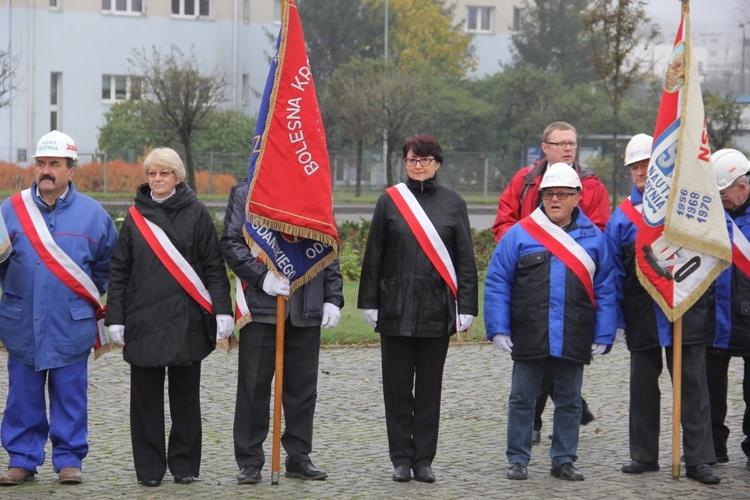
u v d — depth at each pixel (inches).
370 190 1691.7
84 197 278.7
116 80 1811.0
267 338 274.2
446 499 257.9
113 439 314.7
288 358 277.6
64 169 272.2
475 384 403.5
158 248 265.0
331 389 390.9
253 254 271.7
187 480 269.9
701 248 280.4
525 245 284.2
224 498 256.1
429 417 279.1
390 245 278.1
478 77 2250.2
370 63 1756.9
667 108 285.4
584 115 1971.0
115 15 1797.5
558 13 2359.7
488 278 287.9
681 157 281.3
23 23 1716.3
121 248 267.7
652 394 288.7
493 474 283.3
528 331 280.1
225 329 269.1
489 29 2353.6
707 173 282.0
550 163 316.8
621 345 486.3
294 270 269.3
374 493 262.2
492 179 1690.5
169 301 264.2
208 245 270.1
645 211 284.4
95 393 374.0
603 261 283.6
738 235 293.9
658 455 290.4
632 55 1595.7
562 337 277.7
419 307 274.1
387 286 277.6
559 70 2356.1
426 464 277.7
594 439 326.3
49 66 1749.5
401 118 1637.6
